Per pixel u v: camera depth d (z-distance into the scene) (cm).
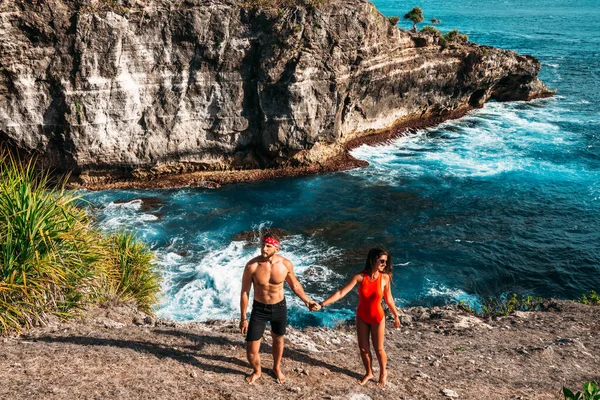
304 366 746
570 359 967
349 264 2039
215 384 636
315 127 2902
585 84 5131
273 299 635
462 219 2480
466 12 13525
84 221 1050
